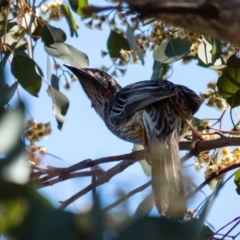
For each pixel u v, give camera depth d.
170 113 10.62
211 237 7.52
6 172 3.83
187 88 10.87
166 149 10.15
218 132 9.23
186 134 11.28
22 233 3.75
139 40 10.87
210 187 9.14
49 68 10.21
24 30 9.84
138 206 4.41
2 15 9.74
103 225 3.76
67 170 7.37
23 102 4.21
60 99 9.81
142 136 11.23
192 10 4.84
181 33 10.09
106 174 7.32
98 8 4.71
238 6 4.98
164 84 10.74
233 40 5.13
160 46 10.08
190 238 3.88
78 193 6.32
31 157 4.87
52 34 9.99
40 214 3.79
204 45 10.12
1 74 5.62
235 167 8.36
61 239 3.74
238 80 9.52
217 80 9.60
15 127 4.09
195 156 9.39
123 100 11.88
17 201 3.80
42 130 8.56
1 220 3.79
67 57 10.02
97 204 3.80
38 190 3.89
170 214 4.16
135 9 4.69
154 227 3.83
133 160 8.80
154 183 4.83
